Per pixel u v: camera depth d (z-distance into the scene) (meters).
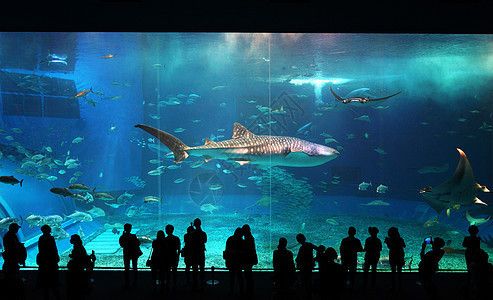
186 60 24.16
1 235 11.51
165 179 22.84
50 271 6.19
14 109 16.70
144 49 21.73
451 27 8.41
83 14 8.35
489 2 8.27
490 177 22.27
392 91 26.03
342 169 23.98
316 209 18.72
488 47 20.36
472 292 6.08
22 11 8.30
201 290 6.98
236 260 6.52
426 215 16.56
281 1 8.34
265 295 6.85
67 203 15.83
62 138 18.42
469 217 12.34
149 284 7.44
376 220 16.08
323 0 8.35
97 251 11.68
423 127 25.17
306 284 6.32
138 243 7.19
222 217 16.42
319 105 26.55
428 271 6.16
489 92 23.47
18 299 5.86
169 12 8.37
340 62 23.98
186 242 6.97
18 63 19.16
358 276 7.85
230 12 8.38
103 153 20.78
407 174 24.95
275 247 11.37
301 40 19.41
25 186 14.12
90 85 21.30
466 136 23.80
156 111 24.81
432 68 24.22
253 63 24.30
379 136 25.75
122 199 14.91
